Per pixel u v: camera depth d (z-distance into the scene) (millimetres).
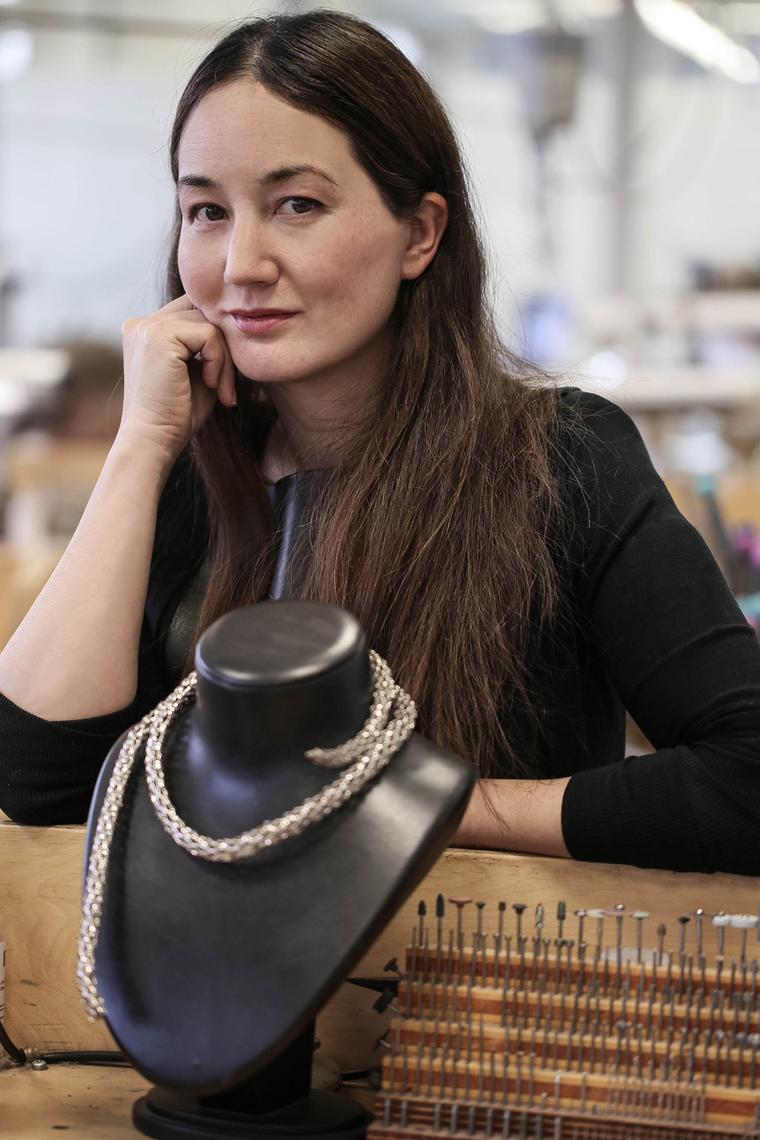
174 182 1176
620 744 1267
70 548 1111
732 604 1082
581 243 8016
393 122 1088
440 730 1083
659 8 6957
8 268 6594
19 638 1086
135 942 801
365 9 7098
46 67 8102
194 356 1173
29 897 1021
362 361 1157
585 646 1168
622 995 848
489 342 1196
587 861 985
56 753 1046
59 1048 1014
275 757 797
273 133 1054
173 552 1259
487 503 1121
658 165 8062
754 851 962
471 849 1006
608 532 1105
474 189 1192
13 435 4660
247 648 798
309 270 1076
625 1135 776
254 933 772
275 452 1235
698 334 5340
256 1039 754
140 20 7547
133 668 1093
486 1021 840
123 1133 859
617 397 4359
